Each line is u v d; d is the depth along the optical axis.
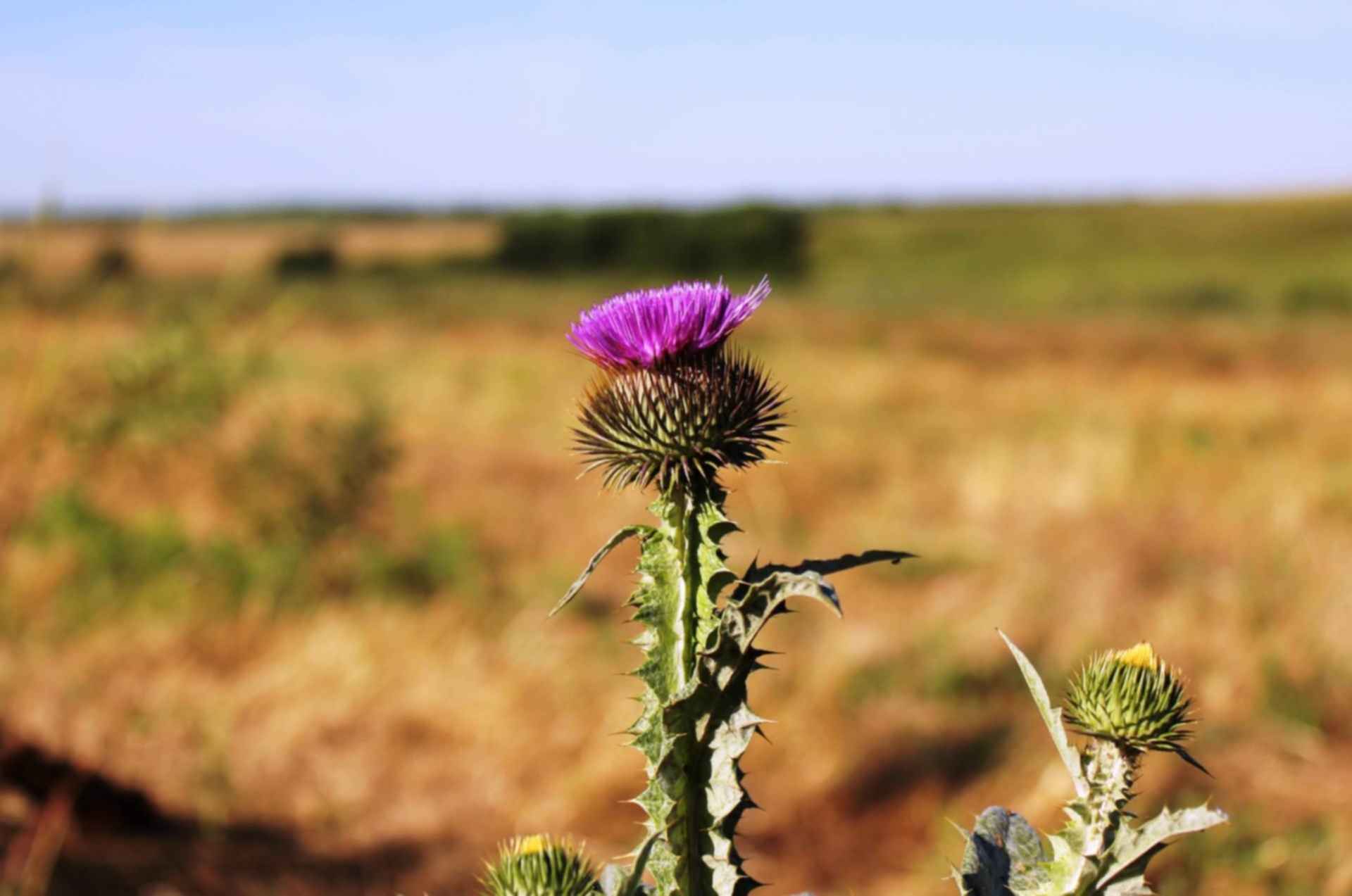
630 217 75.75
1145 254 74.25
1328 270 60.97
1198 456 14.61
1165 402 20.78
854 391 21.95
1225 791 6.05
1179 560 9.69
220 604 8.41
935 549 10.37
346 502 9.62
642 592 1.90
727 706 1.81
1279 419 18.28
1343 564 9.12
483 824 6.20
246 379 9.70
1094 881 1.79
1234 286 57.16
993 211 94.75
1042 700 1.86
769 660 7.75
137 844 5.53
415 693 7.29
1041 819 5.86
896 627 8.28
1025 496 12.36
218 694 7.24
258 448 9.74
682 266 73.50
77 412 9.19
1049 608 8.52
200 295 10.16
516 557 10.35
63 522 8.95
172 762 6.40
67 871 5.05
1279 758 6.43
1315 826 5.75
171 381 9.27
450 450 14.99
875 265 74.00
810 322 42.31
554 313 44.03
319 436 10.02
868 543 10.84
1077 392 22.56
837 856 5.88
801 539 11.12
